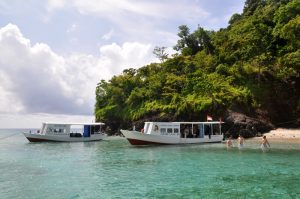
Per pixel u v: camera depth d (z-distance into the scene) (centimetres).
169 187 1905
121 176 2283
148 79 9356
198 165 2762
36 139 5938
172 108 7156
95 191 1827
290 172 2378
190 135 5316
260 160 3028
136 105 8525
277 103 6619
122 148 4562
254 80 6931
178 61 9381
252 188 1858
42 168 2697
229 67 7844
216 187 1892
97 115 9438
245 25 9056
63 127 6103
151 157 3400
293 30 6869
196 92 7231
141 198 1662
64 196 1722
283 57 6919
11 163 3020
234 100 6556
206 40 10462
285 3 9269
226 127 6284
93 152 4041
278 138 5512
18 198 1688
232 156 3366
